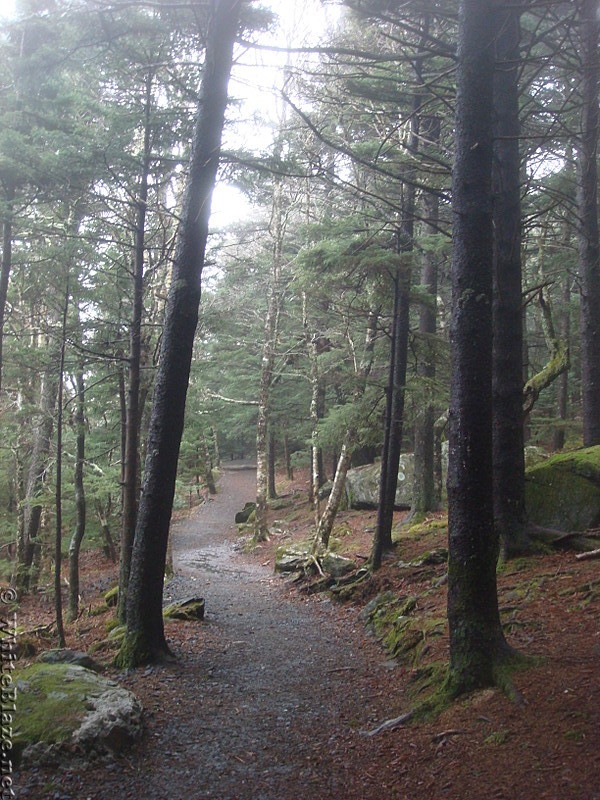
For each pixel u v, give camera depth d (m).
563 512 10.78
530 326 31.98
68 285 12.01
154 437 8.65
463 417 6.13
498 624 6.15
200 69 9.70
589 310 14.30
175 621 10.77
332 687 7.57
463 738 5.17
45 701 5.69
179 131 11.34
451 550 6.23
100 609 14.09
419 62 9.74
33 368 14.28
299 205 22.78
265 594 14.95
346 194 17.09
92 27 9.76
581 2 7.56
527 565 9.62
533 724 5.00
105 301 13.41
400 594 11.13
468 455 6.11
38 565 20.12
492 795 4.25
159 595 8.55
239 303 25.17
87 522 22.34
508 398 10.27
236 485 42.94
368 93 11.29
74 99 11.10
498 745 4.88
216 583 16.72
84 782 4.95
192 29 10.18
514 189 10.15
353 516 23.88
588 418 14.23
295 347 24.67
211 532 29.77
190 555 23.44
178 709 6.71
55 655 7.77
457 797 4.37
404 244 13.09
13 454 20.22
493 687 5.79
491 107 6.48
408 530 16.92
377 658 8.68
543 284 10.62
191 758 5.52
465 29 6.52
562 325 22.91
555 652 6.29
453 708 5.74
